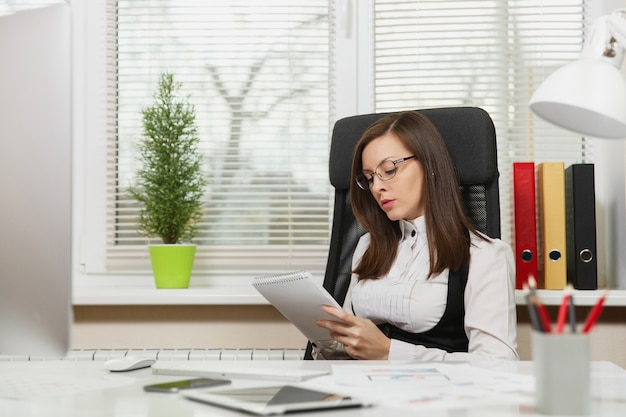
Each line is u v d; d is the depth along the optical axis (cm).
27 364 124
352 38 249
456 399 83
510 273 173
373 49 248
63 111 87
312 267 246
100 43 251
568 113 92
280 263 246
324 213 250
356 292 186
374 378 98
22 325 92
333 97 249
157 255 227
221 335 233
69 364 124
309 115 250
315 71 250
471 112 184
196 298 217
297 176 249
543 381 77
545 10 249
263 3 250
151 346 233
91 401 87
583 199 218
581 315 226
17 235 90
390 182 177
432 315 173
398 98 250
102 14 251
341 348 175
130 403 86
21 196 90
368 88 249
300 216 246
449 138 184
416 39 247
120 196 250
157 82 251
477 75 248
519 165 221
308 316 159
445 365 111
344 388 90
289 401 82
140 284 247
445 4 250
